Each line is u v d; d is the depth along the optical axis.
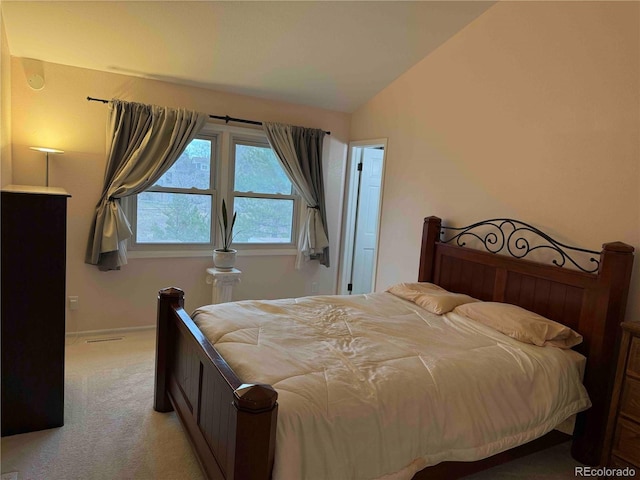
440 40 3.48
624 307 2.30
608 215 2.44
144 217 3.98
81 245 3.69
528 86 2.88
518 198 2.96
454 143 3.46
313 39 3.36
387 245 4.23
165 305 2.58
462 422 1.85
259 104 4.32
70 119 3.54
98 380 2.99
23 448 2.22
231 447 1.55
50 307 2.33
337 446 1.58
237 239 4.46
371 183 4.96
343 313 2.71
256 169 4.46
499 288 2.97
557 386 2.13
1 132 2.73
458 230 3.43
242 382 1.69
